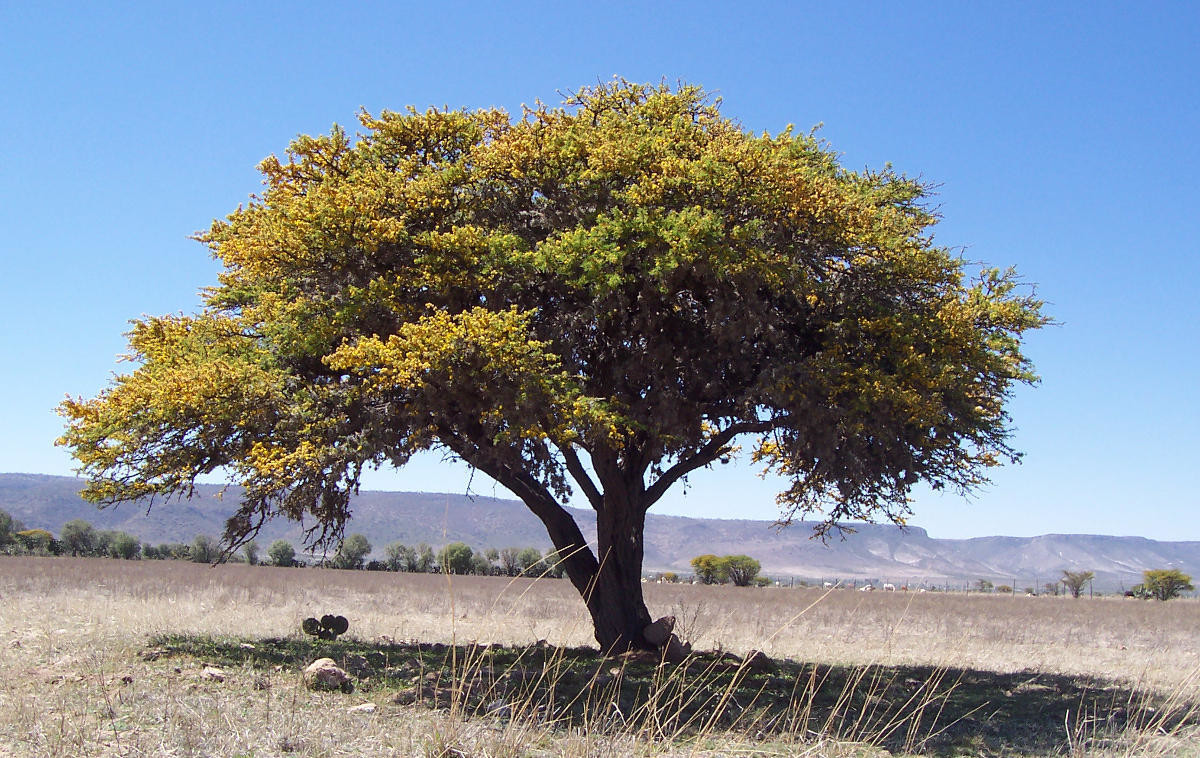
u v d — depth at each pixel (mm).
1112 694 14141
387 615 26078
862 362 14469
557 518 17312
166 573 42656
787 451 16312
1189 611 41438
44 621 18906
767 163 13734
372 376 12930
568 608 29844
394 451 12641
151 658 12883
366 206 13695
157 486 13641
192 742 7586
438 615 26656
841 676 14969
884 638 23891
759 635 22531
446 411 13320
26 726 8008
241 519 13531
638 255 13727
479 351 12391
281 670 12289
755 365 15062
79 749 7246
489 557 67000
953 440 15594
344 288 14094
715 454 17953
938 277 14727
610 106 16438
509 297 14656
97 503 13844
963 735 10539
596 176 14281
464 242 13805
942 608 37688
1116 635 27641
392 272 14070
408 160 15203
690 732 9352
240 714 8922
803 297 14984
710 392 15508
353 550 70000
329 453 12219
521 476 16625
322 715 9133
